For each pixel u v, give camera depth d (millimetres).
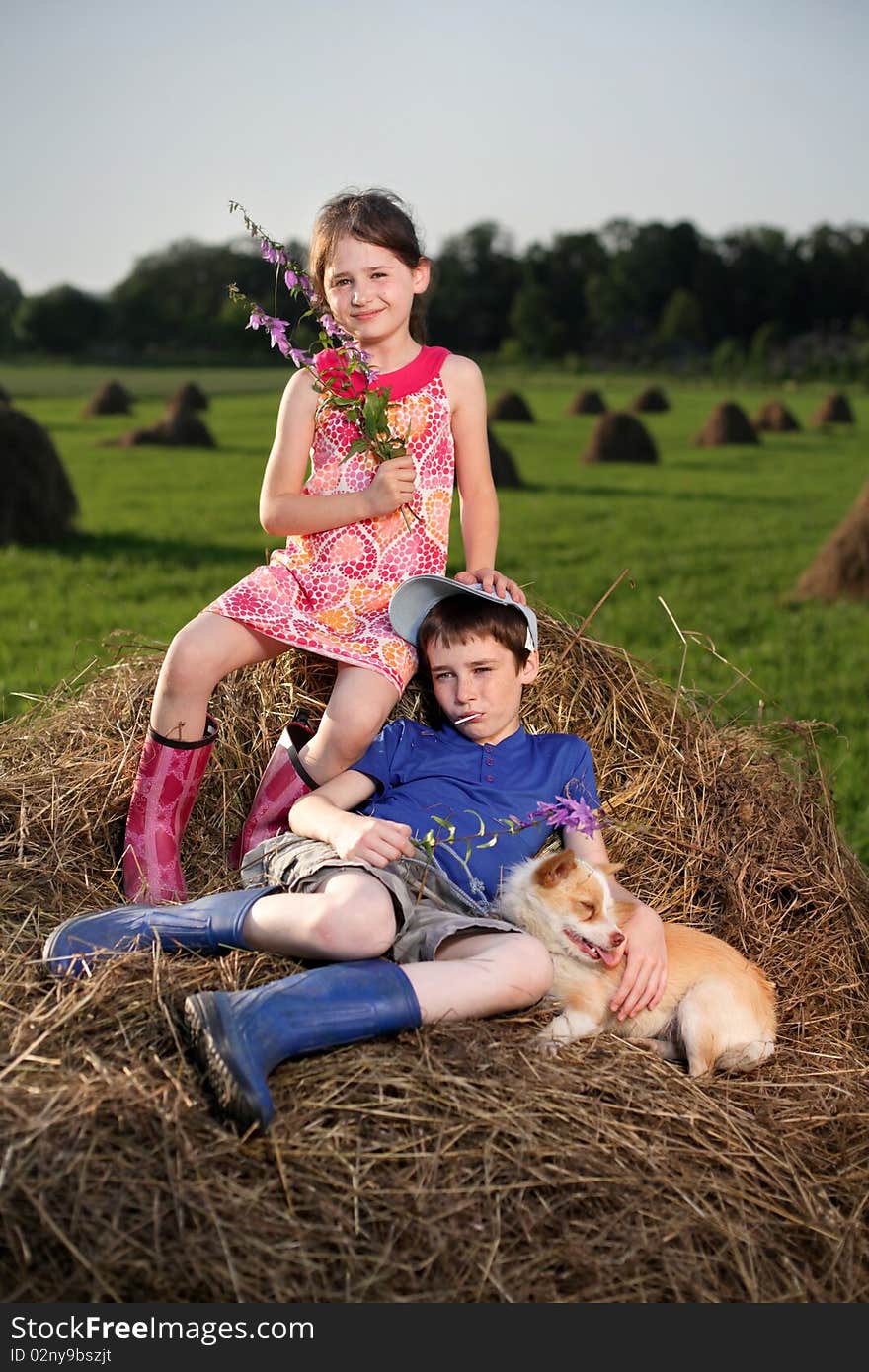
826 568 13281
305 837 3205
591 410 46531
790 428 41375
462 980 2703
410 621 3482
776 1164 2596
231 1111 2355
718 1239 2379
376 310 3635
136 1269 2111
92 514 19094
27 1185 2158
